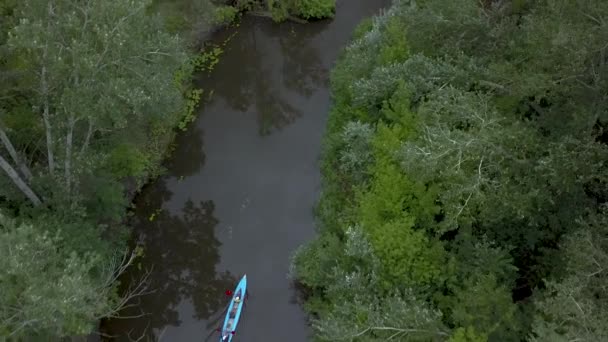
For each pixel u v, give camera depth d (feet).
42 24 54.90
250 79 108.78
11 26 58.95
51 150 64.54
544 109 64.44
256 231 84.12
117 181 80.69
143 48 59.98
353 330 57.31
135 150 82.48
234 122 100.68
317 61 111.96
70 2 55.83
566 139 54.08
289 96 105.70
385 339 56.13
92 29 57.16
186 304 76.89
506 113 66.33
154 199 87.86
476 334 53.57
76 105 56.54
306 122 100.73
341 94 96.89
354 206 77.25
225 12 114.52
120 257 77.92
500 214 59.11
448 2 73.67
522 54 65.46
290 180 91.09
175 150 94.79
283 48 115.14
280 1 113.09
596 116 55.21
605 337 44.45
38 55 55.67
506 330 56.90
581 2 54.13
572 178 53.72
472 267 61.98
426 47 81.30
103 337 72.49
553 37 55.01
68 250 61.00
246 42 114.93
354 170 82.53
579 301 47.24
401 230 64.28
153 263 80.79
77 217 66.64
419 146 66.85
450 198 60.85
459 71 72.84
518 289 66.69
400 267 63.41
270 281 78.13
